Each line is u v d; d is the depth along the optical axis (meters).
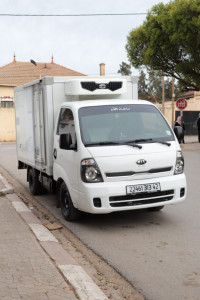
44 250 5.31
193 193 9.33
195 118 37.78
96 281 4.53
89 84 7.50
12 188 10.09
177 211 7.68
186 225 6.72
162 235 6.21
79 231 6.57
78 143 6.48
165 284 4.43
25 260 4.89
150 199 6.36
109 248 5.70
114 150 6.33
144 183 6.29
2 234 6.05
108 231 6.53
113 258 5.29
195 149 20.58
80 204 6.44
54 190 8.14
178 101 23.59
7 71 44.00
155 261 5.12
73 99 7.75
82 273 4.50
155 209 7.69
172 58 21.95
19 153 10.55
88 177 6.25
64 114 7.28
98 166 6.23
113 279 4.63
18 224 6.66
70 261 4.93
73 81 7.44
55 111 7.69
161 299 4.08
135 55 23.23
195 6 19.09
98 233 6.43
